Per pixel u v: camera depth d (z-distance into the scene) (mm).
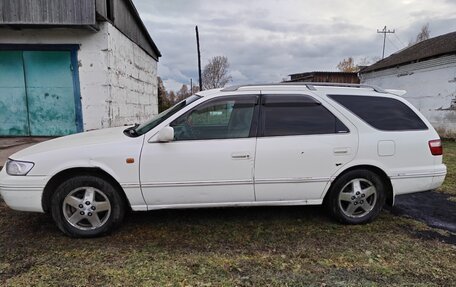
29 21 8195
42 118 9328
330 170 3621
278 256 3053
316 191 3650
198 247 3217
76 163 3291
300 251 3156
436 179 3832
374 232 3615
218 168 3443
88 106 9250
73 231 3375
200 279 2650
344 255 3088
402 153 3721
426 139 3797
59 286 2537
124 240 3363
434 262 2979
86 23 8273
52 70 9117
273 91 3732
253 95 3688
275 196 3596
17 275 2686
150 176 3381
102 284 2568
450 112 12977
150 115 15188
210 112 3596
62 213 3361
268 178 3523
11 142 8461
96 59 9109
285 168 3531
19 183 3262
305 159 3551
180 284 2576
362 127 3686
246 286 2559
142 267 2826
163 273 2734
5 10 8109
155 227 3693
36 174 3273
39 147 3586
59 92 9211
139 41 12828
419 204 4613
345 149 3607
